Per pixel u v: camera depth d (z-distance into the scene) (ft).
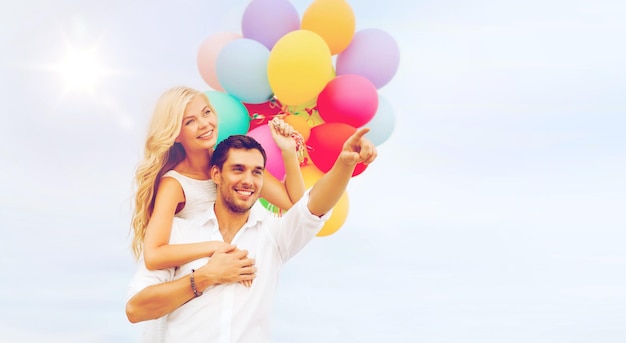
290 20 10.64
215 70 10.40
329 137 9.98
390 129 11.34
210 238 7.20
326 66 9.82
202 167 8.09
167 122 7.91
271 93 10.28
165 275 7.06
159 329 7.38
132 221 8.11
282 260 7.36
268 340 7.18
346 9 10.59
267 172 9.25
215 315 6.81
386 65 10.80
